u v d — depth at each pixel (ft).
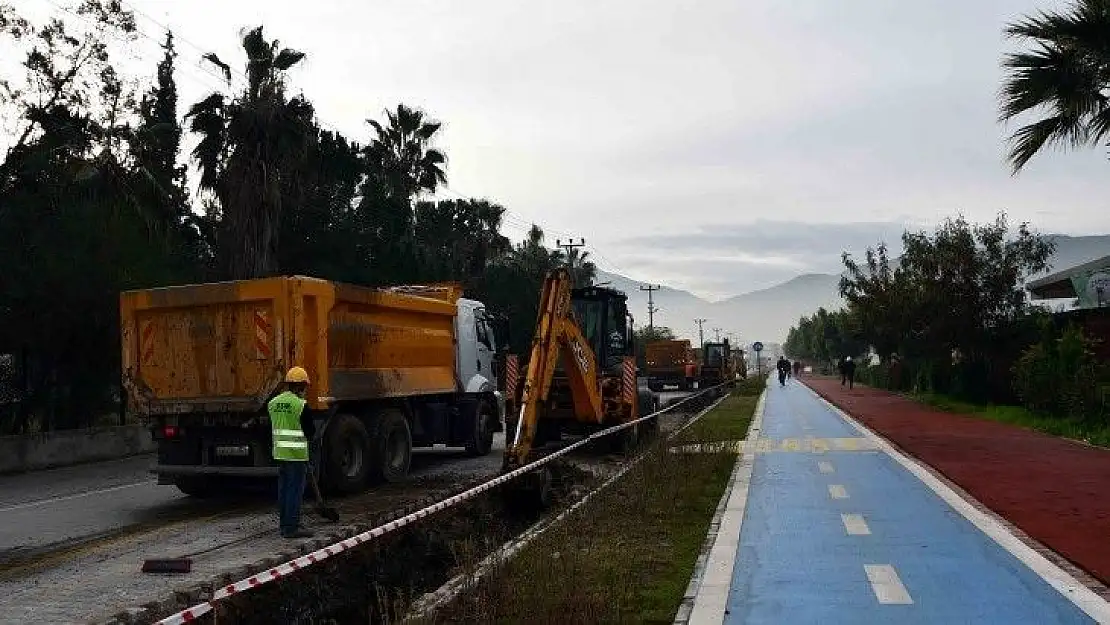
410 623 20.40
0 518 37.47
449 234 182.39
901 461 49.62
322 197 107.96
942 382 106.93
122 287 60.59
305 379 32.35
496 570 23.21
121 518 37.17
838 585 23.98
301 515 36.22
